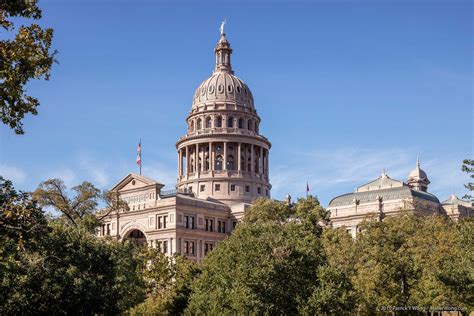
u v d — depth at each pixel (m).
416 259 84.56
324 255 73.94
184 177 174.75
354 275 86.56
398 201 143.00
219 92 178.75
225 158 170.88
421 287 81.56
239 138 172.38
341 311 65.69
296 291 66.25
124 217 153.00
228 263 69.50
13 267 44.16
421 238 92.12
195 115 178.25
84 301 61.19
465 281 69.06
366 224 97.94
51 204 106.94
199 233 148.38
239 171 169.75
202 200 156.00
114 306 66.44
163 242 144.62
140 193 152.25
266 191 176.12
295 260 66.69
